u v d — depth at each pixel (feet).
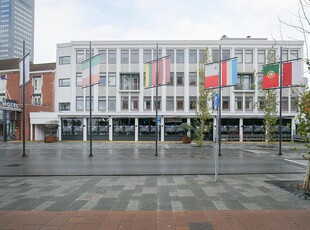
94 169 39.22
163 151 68.54
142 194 23.53
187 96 118.83
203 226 15.56
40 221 16.56
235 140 114.73
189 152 65.62
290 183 27.48
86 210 18.90
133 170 38.01
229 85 50.03
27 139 118.93
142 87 120.26
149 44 120.57
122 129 118.62
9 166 43.06
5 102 108.27
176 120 117.91
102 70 121.29
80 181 29.89
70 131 119.14
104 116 118.42
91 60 57.72
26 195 23.50
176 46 120.06
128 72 120.78
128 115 117.19
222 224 15.84
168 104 119.55
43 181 30.19
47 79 128.36
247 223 15.97
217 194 23.25
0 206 20.13
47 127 107.96
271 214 17.56
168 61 56.44
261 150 71.72
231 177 31.63
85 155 59.36
